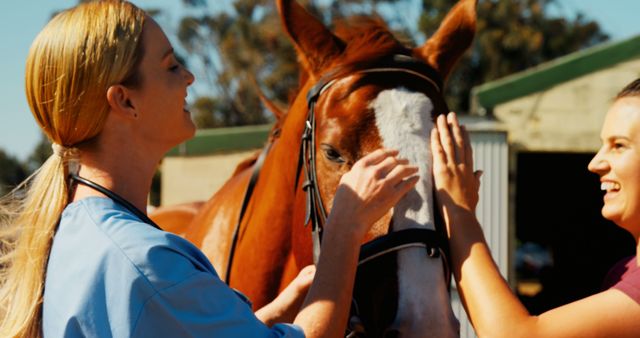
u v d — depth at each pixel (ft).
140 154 4.83
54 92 4.58
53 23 4.74
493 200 24.97
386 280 5.88
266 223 7.99
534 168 34.88
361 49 6.97
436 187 6.01
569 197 35.19
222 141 30.40
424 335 5.59
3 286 4.71
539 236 39.83
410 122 6.27
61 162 4.76
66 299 4.34
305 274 6.22
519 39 69.21
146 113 4.78
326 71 7.00
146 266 4.29
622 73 25.84
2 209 4.93
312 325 4.91
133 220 4.53
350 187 5.51
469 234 5.73
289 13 7.36
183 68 5.09
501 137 25.13
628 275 5.35
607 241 31.42
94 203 4.58
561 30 73.72
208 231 9.46
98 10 4.71
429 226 5.88
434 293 5.74
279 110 9.59
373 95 6.47
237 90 72.23
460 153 6.08
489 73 70.49
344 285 5.16
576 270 33.73
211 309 4.44
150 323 4.26
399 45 7.11
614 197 5.28
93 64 4.54
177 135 4.96
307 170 6.99
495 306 5.17
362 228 5.37
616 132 5.23
